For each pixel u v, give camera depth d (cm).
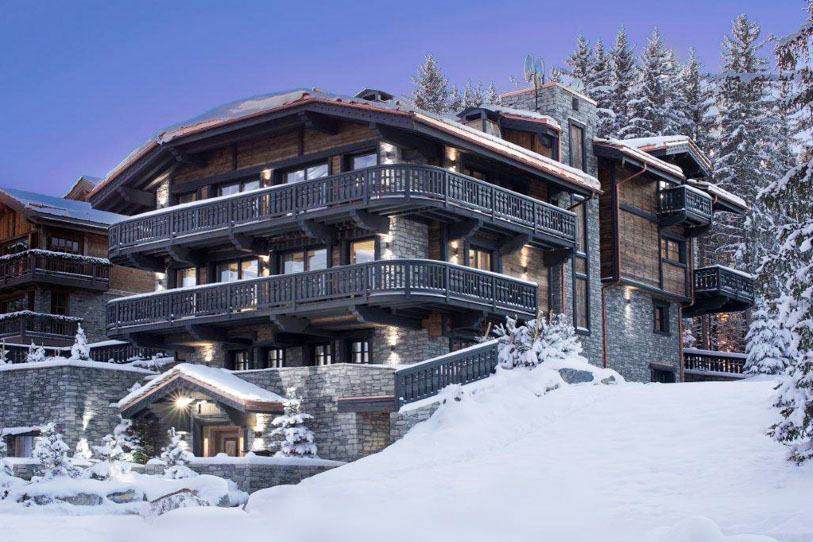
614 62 6962
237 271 3725
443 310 3325
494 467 2238
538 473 2133
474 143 3350
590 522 1748
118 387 3662
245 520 1819
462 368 2909
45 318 4884
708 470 2006
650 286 4288
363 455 3042
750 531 1591
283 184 3519
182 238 3631
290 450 3006
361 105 3222
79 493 2362
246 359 3756
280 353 3672
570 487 2005
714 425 2316
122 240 3825
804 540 1508
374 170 3181
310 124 3394
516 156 3503
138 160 3866
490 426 2583
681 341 4597
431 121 3175
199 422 3300
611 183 4141
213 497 2366
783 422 1917
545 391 2830
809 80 2033
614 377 3116
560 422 2573
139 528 1847
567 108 4047
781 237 1977
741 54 6006
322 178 3284
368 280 3186
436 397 2794
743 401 2467
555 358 2986
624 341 4178
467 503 1941
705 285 4603
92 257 5053
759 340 4647
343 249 3409
